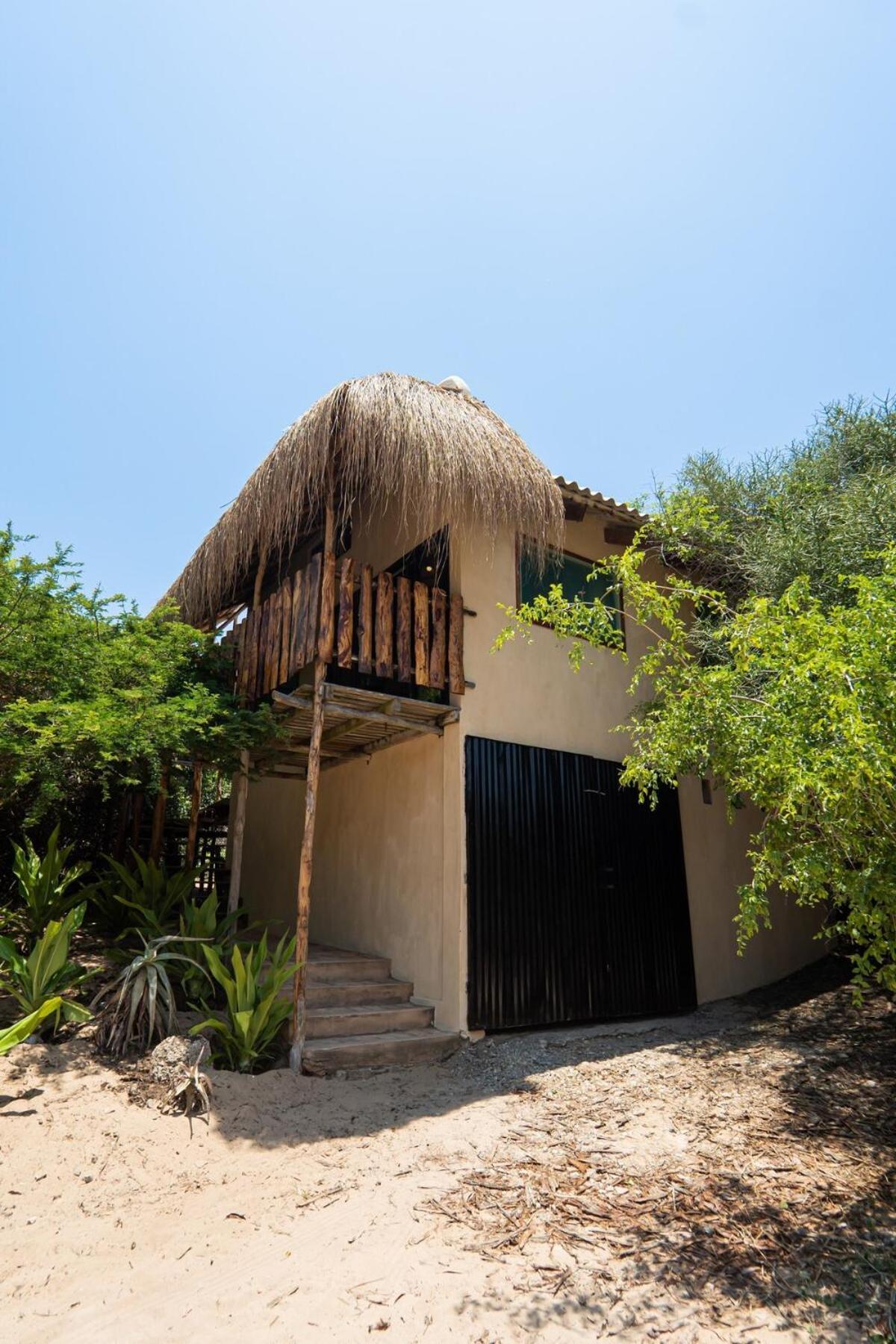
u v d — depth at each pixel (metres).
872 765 2.53
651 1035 6.42
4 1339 2.29
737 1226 2.96
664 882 7.71
